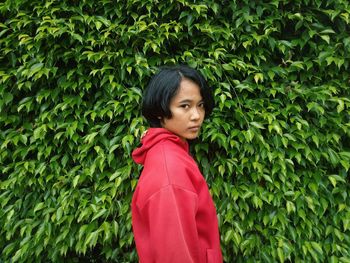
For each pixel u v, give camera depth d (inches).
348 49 69.3
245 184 68.4
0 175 76.3
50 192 71.6
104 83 69.4
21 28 71.3
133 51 69.9
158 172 32.9
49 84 70.7
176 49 73.2
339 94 72.9
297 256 68.6
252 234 68.8
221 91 66.8
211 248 36.7
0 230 74.6
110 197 67.5
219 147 67.3
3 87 70.7
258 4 72.2
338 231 69.1
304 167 70.8
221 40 70.4
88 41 69.7
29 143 72.9
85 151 67.6
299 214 67.3
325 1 73.0
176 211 30.1
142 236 34.7
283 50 69.6
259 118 69.1
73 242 69.0
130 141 64.9
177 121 36.9
